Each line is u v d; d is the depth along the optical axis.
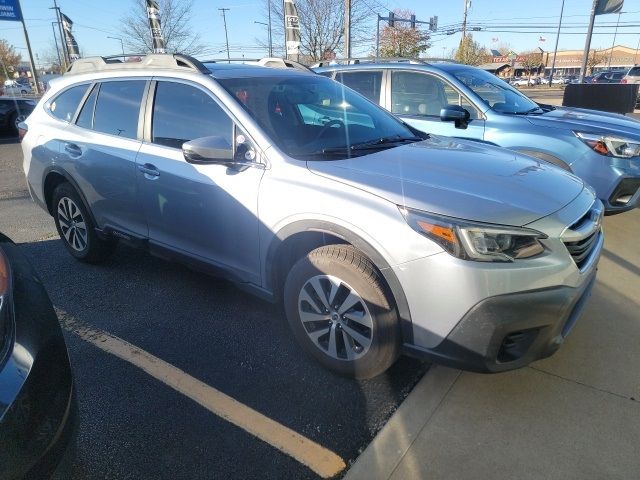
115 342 3.25
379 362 2.59
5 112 15.35
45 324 1.93
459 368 2.36
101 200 3.98
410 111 5.84
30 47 32.72
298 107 3.37
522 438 2.35
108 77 3.96
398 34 32.25
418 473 2.17
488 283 2.19
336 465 2.24
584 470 2.16
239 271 3.16
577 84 10.57
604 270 4.15
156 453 2.33
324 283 2.69
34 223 5.96
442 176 2.63
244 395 2.71
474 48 53.78
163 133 3.48
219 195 3.05
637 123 5.10
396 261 2.36
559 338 2.43
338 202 2.53
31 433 1.63
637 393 2.64
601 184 4.77
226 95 3.16
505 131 5.16
